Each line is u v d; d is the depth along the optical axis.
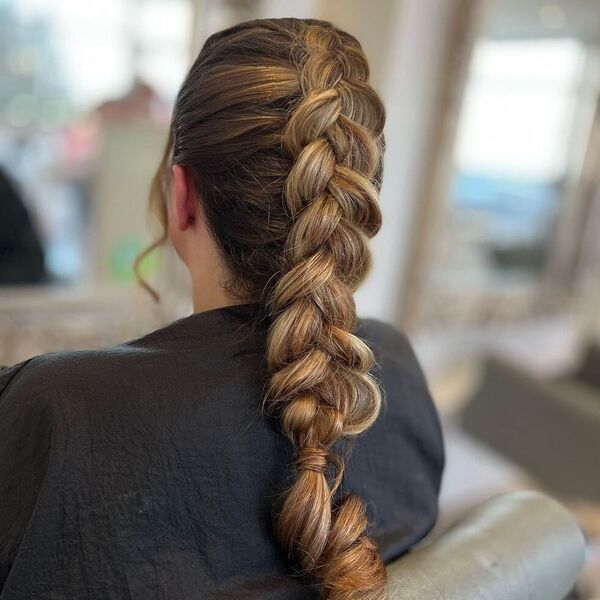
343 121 0.46
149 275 1.63
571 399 1.64
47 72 1.42
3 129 1.41
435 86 2.03
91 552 0.41
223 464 0.44
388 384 0.59
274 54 0.47
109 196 1.58
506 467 2.04
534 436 1.71
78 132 1.50
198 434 0.44
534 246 2.63
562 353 2.91
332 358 0.47
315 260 0.46
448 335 2.52
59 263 1.57
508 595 0.54
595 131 2.54
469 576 0.53
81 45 1.44
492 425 1.83
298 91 0.46
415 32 1.90
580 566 0.62
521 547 0.58
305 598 0.46
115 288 1.62
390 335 0.64
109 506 0.41
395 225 2.14
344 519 0.46
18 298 1.50
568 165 2.55
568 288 2.80
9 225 1.47
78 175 1.54
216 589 0.44
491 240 2.47
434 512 0.61
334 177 0.46
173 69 1.54
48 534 0.40
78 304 1.57
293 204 0.46
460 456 2.07
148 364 0.45
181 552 0.43
